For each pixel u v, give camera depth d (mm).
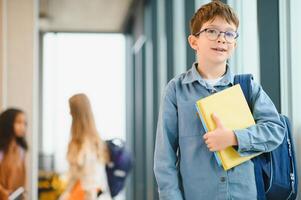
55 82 7523
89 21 9828
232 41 1723
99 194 3980
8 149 4332
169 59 5344
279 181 1702
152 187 6387
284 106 2438
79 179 3977
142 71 8141
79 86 9664
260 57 2486
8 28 5789
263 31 2494
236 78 1786
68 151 4027
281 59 2459
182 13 4812
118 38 10875
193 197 1701
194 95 1752
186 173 1721
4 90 5684
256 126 1645
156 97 6320
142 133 8047
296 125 2395
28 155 5668
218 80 1761
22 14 5820
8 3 5805
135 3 8438
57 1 8172
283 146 1739
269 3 2492
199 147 1704
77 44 9875
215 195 1669
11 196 4301
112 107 10062
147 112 7230
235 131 1609
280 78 2453
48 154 7047
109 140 4184
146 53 7574
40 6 8180
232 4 3156
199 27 1754
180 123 1754
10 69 5773
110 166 4152
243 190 1662
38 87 6156
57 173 6242
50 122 7133
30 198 5609
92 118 4074
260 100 1724
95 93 9852
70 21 9734
